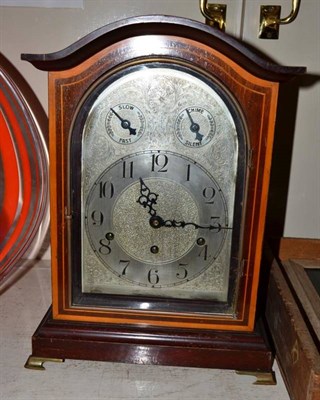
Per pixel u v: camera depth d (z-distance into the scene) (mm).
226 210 404
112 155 395
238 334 424
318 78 563
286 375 420
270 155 384
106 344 421
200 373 432
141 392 403
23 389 400
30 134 542
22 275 593
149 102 381
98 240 417
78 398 393
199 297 426
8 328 482
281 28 548
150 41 363
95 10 545
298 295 496
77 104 378
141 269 423
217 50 363
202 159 393
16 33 553
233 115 378
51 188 397
